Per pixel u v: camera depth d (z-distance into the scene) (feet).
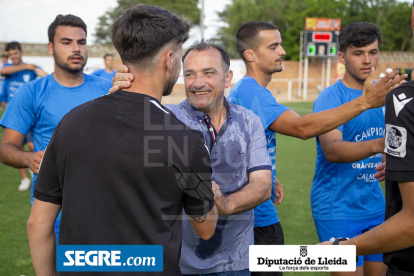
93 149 3.61
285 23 122.62
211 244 5.52
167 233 3.67
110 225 3.59
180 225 3.88
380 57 95.04
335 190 7.47
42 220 4.00
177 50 4.02
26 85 7.55
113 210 3.59
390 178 4.12
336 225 7.50
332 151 6.72
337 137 7.04
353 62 7.44
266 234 7.63
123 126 3.64
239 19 106.83
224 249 5.57
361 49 7.29
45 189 3.92
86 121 3.70
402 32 134.10
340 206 7.47
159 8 4.00
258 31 7.22
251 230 5.81
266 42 7.24
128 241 3.58
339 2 124.26
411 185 3.93
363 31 7.19
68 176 3.67
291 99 74.79
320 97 7.77
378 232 4.28
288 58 117.60
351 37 7.31
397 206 4.49
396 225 4.07
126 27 3.79
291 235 11.77
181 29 4.00
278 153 25.61
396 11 132.77
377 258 7.32
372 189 7.53
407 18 131.54
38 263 4.16
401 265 4.35
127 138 3.60
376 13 134.10
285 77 89.40
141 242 3.59
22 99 7.42
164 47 3.84
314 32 60.90
